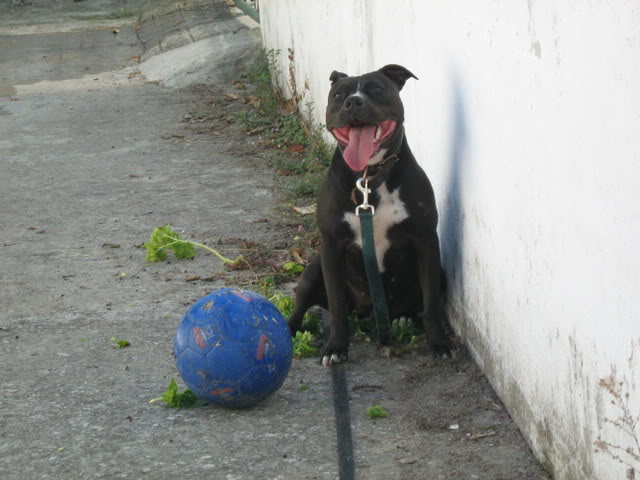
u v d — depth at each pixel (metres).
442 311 5.00
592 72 3.91
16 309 5.15
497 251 4.46
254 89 9.20
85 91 9.58
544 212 4.16
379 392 4.60
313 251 5.54
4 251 5.66
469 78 4.57
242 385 4.45
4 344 4.91
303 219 5.89
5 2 15.83
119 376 4.70
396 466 4.29
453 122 4.72
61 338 4.93
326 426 4.45
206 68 9.73
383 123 4.67
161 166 6.71
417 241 4.76
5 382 4.68
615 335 3.88
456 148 4.72
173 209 6.07
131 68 10.80
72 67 11.02
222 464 4.31
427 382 4.64
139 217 5.99
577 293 4.02
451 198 4.80
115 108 8.73
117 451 4.36
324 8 6.50
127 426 4.46
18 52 12.13
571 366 4.07
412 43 5.06
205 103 8.73
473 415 4.47
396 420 4.46
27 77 10.54
